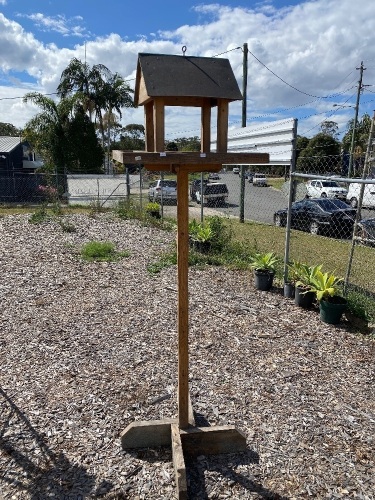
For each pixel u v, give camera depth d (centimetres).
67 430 262
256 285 564
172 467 232
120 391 307
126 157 201
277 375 334
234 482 222
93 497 212
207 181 2062
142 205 1365
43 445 248
